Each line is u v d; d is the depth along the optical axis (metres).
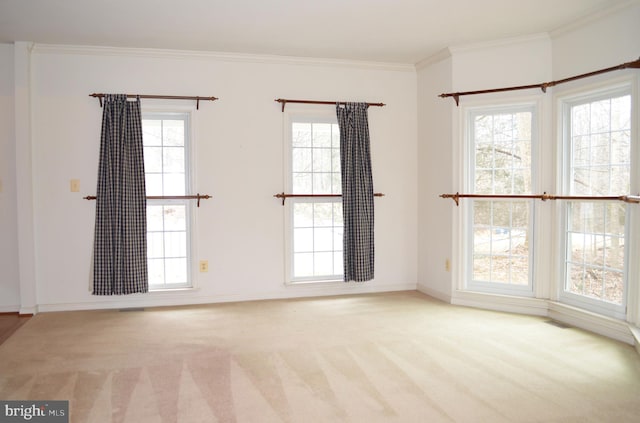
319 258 4.56
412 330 3.42
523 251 3.92
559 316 3.64
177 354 2.97
